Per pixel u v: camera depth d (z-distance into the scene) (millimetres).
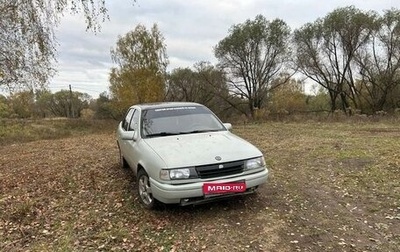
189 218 4586
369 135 12234
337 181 6121
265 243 3820
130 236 4160
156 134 5434
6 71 10102
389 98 28531
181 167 4277
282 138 12578
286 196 5363
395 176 6199
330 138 11773
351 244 3730
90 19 8836
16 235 4375
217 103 39031
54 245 4043
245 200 5184
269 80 35375
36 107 54844
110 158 9258
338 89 31375
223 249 3729
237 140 5176
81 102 70062
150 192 4879
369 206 4832
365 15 27828
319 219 4434
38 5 8797
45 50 9438
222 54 35125
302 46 32031
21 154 11727
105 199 5586
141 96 25438
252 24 33312
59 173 7707
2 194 6266
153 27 25359
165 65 26141
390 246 3662
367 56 28797
